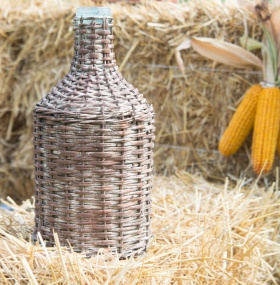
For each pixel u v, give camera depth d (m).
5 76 2.32
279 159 1.98
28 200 1.63
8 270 1.14
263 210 1.68
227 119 2.04
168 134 2.13
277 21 1.85
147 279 1.18
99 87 1.25
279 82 1.88
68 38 2.18
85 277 1.13
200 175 2.10
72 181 1.22
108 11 1.28
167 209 1.62
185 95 2.08
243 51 1.92
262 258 1.55
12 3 2.31
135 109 1.24
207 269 1.28
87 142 1.20
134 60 2.12
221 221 1.52
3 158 2.41
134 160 1.25
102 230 1.25
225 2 2.00
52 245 1.27
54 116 1.22
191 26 1.99
